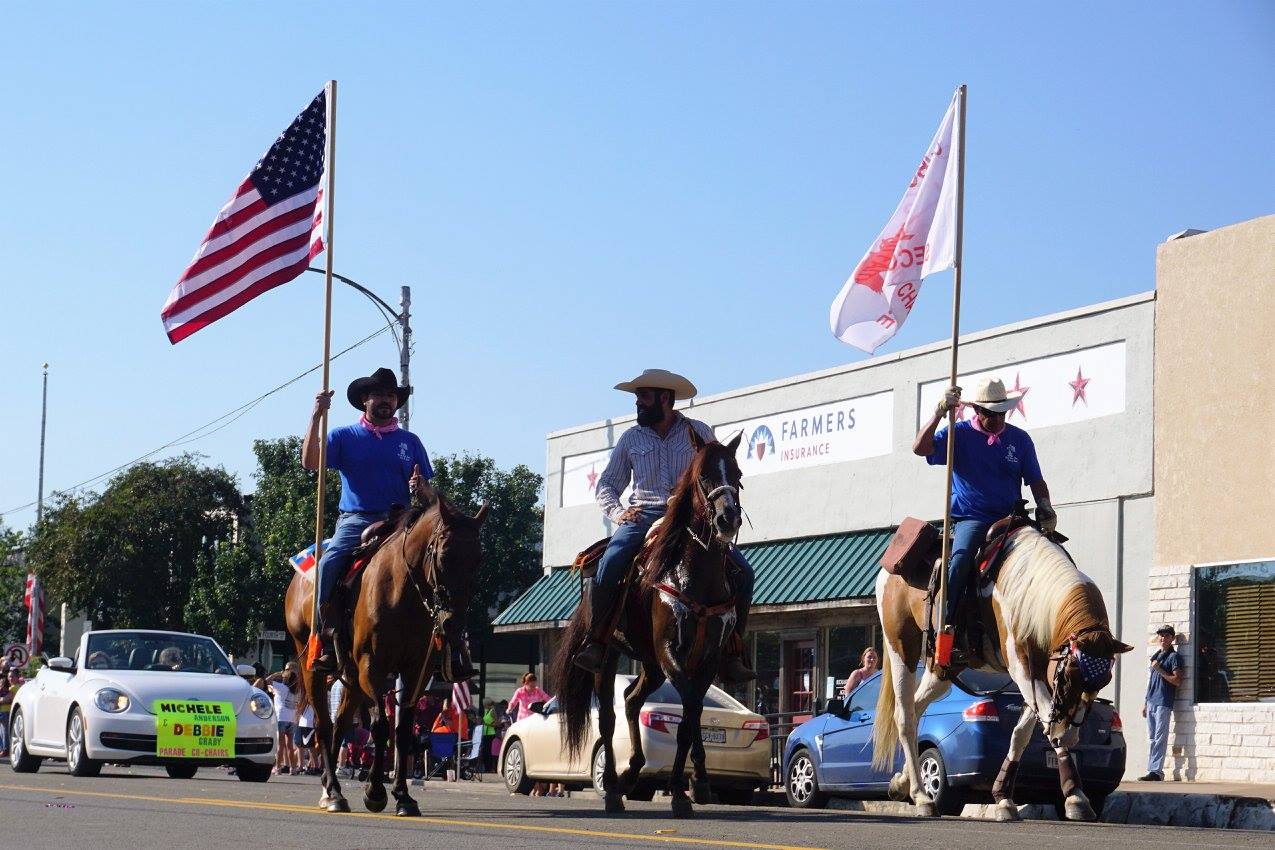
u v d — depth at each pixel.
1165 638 21.59
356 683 12.11
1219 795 16.81
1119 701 22.67
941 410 12.39
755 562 28.67
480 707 38.78
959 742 16.27
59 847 8.50
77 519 48.81
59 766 24.08
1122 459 23.05
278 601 47.38
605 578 12.14
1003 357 25.02
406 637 11.50
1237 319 21.72
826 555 27.25
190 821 10.34
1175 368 22.44
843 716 18.61
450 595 11.00
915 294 13.72
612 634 12.24
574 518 33.47
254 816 10.92
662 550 11.55
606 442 32.88
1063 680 10.98
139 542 48.62
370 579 11.65
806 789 19.25
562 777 19.81
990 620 11.89
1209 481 21.86
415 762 28.33
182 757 19.38
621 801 12.30
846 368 27.81
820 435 28.30
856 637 26.95
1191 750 21.58
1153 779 21.47
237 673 21.22
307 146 14.12
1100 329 23.56
